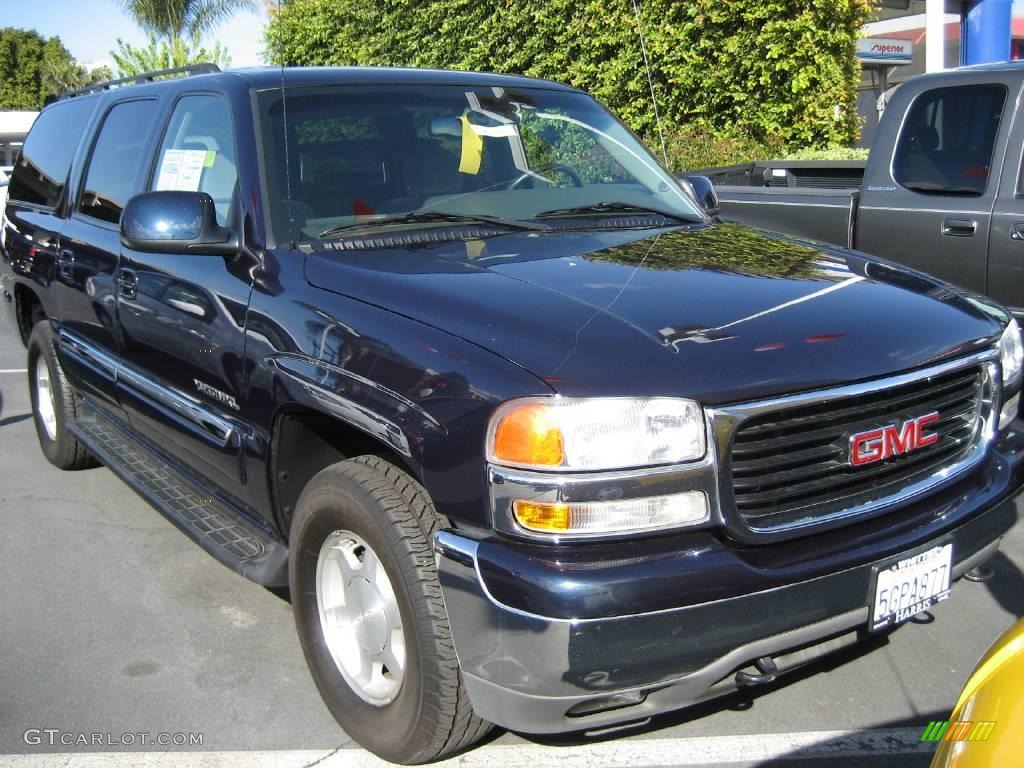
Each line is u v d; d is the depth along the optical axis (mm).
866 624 2570
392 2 13672
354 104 3678
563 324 2553
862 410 2574
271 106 3545
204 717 3170
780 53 9891
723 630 2336
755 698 3109
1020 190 5137
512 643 2303
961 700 1957
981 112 5336
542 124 4066
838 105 10227
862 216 5750
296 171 3428
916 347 2697
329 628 2994
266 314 3111
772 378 2434
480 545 2375
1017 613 3709
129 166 4352
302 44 15422
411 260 3057
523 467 2320
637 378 2355
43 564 4336
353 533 2779
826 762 2869
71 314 4707
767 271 3064
